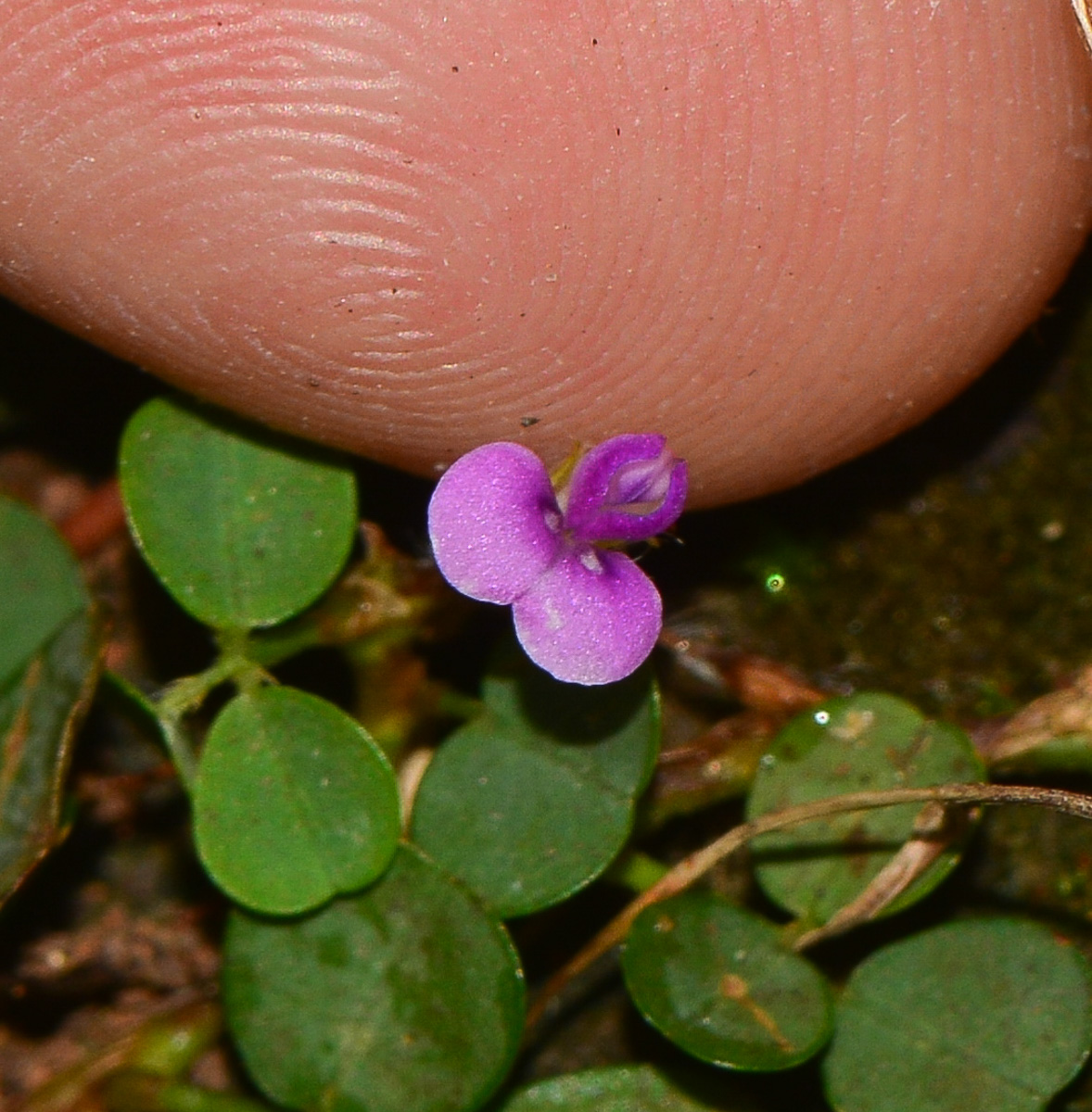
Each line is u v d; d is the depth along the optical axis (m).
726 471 0.10
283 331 0.10
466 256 0.10
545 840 0.10
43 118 0.10
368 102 0.10
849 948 0.10
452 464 0.10
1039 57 0.10
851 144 0.10
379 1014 0.10
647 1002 0.10
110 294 0.10
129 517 0.10
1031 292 0.10
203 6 0.10
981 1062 0.10
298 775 0.10
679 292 0.10
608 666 0.10
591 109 0.10
